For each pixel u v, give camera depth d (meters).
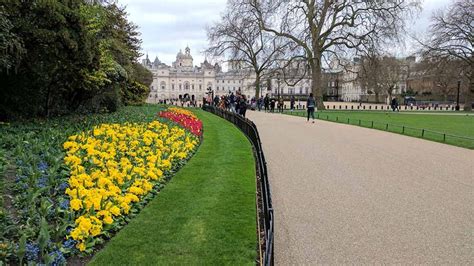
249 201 7.68
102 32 24.75
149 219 6.53
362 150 15.28
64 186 7.10
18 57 12.18
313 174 10.91
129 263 5.03
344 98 141.75
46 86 17.39
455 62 55.06
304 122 28.39
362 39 43.97
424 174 11.12
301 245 6.10
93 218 5.38
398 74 92.06
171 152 10.74
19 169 7.79
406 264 5.51
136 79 47.09
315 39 47.53
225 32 56.06
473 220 7.30
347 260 5.61
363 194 8.95
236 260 5.19
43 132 11.82
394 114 44.09
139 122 16.77
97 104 25.31
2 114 15.73
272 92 127.81
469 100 59.22
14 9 11.61
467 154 14.86
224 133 19.23
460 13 51.88
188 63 157.88
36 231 5.48
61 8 12.70
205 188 8.50
